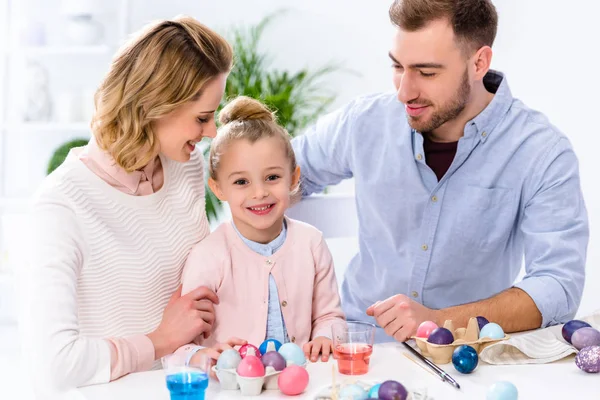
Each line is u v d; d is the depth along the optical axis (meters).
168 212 1.73
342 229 2.30
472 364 1.42
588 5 2.94
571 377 1.43
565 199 1.86
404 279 2.04
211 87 1.58
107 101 1.57
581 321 1.61
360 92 4.24
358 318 2.13
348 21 4.23
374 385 1.26
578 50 3.00
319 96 4.25
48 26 4.39
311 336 1.79
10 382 3.32
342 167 2.13
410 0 1.78
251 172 1.69
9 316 4.16
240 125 1.73
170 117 1.58
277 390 1.37
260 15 4.29
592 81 2.95
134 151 1.58
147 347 1.47
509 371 1.46
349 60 4.24
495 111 1.92
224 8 4.31
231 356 1.38
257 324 1.71
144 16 4.31
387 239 2.05
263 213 1.71
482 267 2.00
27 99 4.18
